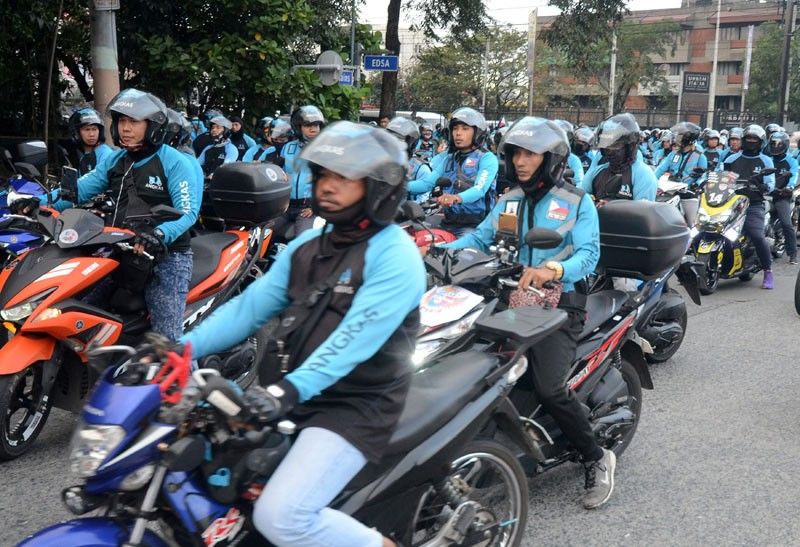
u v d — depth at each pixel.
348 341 2.46
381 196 2.52
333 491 2.52
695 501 4.32
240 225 6.27
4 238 5.86
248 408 2.35
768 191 9.75
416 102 57.12
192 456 2.38
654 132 23.50
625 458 4.86
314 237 2.75
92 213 4.72
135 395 2.36
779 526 4.08
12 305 4.37
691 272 6.44
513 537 3.43
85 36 14.19
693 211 7.05
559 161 3.94
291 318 2.67
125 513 2.45
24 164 5.98
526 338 3.28
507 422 3.41
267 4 12.99
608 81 57.66
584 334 4.26
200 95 14.38
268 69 12.98
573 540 3.89
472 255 4.36
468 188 6.96
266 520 2.44
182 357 2.49
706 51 70.50
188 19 13.40
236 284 5.82
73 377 4.66
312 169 2.58
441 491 3.05
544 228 3.73
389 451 2.75
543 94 58.34
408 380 2.67
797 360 6.98
